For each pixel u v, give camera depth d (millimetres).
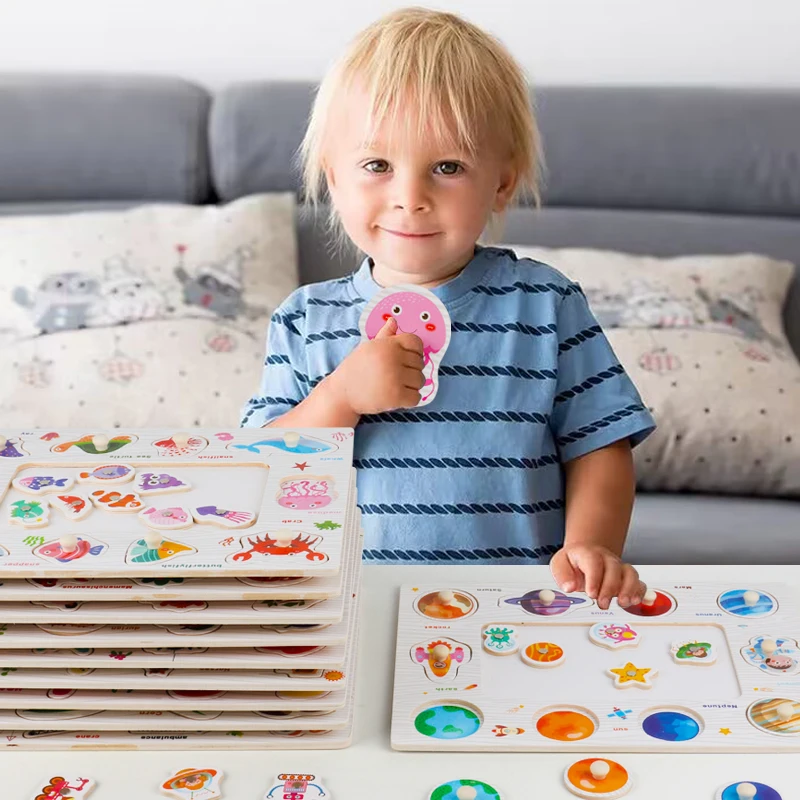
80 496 668
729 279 1931
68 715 624
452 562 1007
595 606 742
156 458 716
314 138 1019
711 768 601
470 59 951
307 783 592
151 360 1766
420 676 676
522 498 1006
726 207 2102
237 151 2070
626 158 2074
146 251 1900
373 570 803
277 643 604
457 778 599
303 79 2275
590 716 638
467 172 940
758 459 1756
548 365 1021
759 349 1842
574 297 1058
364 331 936
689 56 2270
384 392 899
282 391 1045
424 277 1022
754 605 736
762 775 595
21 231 1919
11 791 591
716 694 654
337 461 708
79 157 2061
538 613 735
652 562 1512
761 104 2098
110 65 2277
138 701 618
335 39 2266
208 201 2146
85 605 606
